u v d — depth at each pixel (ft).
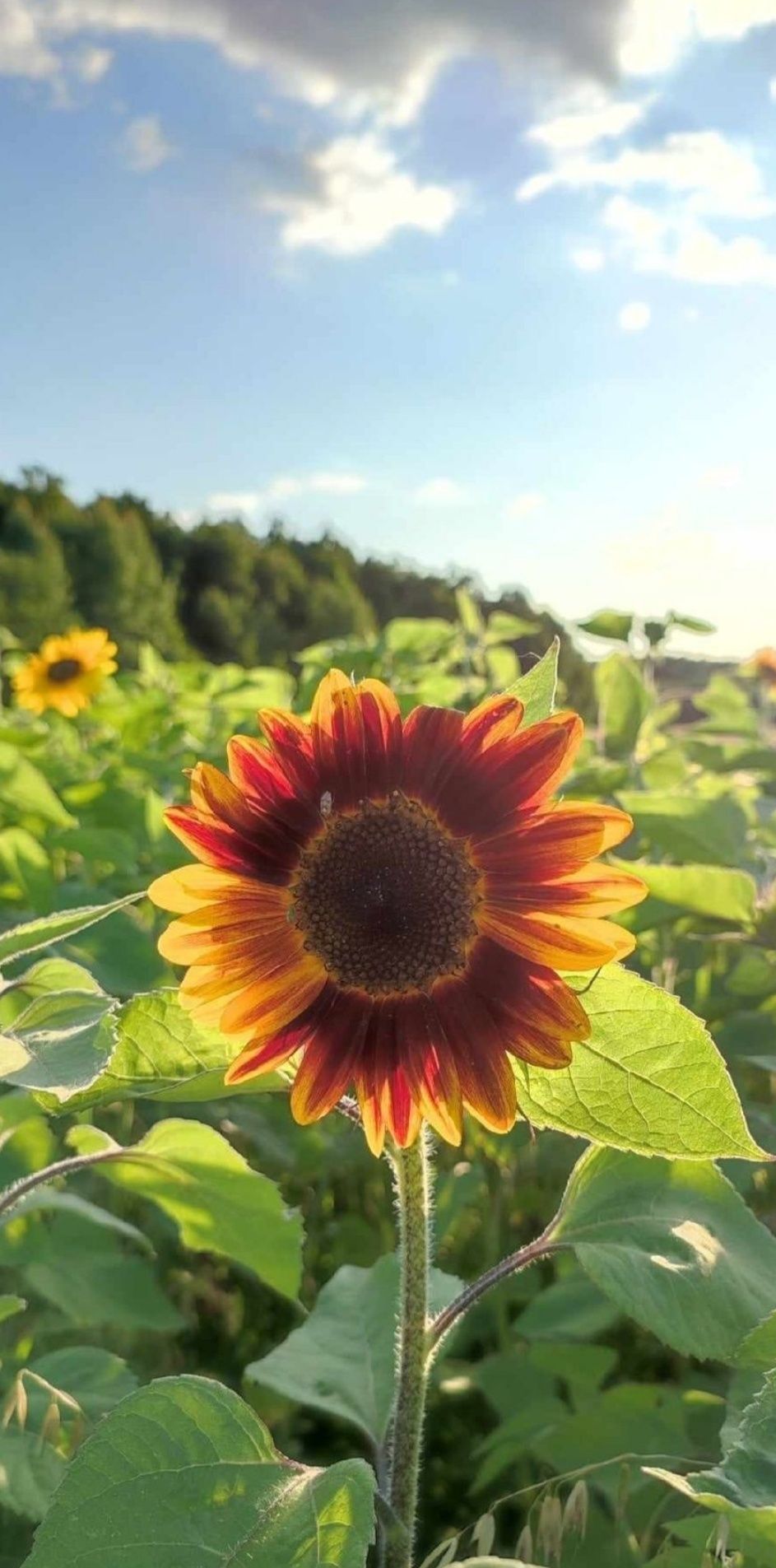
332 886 1.11
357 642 5.50
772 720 4.88
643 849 2.70
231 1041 1.19
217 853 1.13
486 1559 1.06
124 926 2.02
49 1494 1.32
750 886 2.14
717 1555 1.08
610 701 3.33
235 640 29.12
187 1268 2.61
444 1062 1.09
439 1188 2.43
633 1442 1.69
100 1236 2.06
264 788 1.13
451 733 1.12
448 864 1.10
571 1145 2.48
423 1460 2.24
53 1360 1.65
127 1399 0.98
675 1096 1.12
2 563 22.11
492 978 1.09
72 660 5.49
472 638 4.93
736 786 3.56
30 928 1.20
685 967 2.91
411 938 1.10
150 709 4.87
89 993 1.17
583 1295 1.97
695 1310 1.18
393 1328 1.53
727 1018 2.51
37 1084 1.02
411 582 32.63
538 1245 1.28
